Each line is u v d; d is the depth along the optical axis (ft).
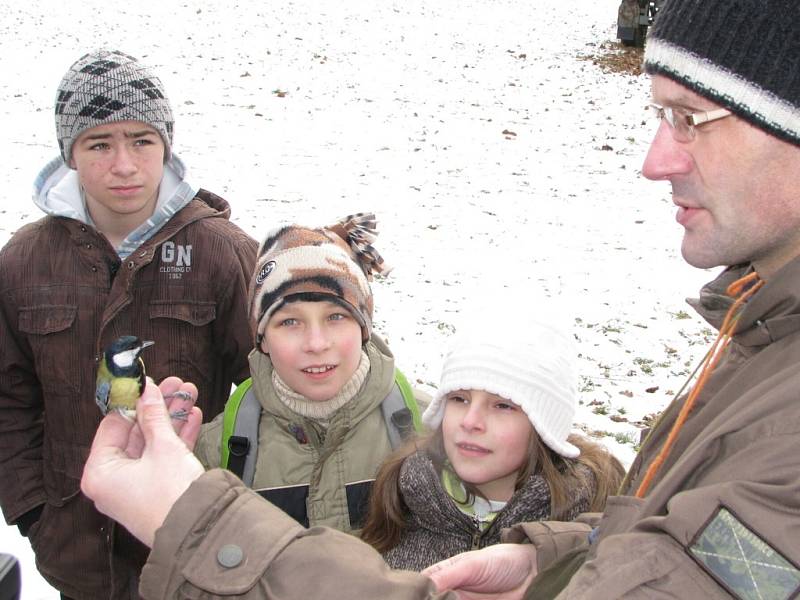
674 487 2.91
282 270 5.09
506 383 4.46
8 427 5.83
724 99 2.90
